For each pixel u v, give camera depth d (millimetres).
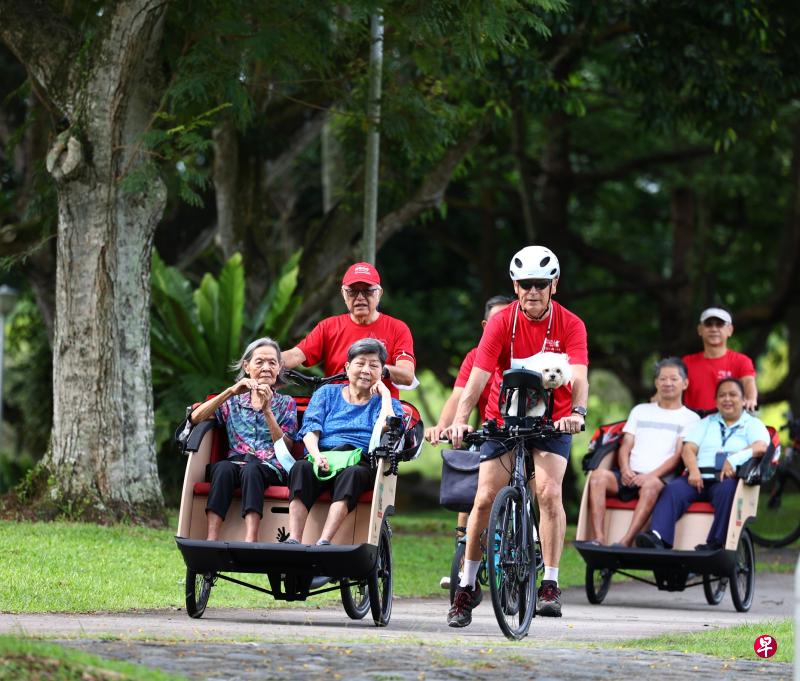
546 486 23812
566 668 17969
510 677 16953
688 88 58375
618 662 18969
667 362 34594
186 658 17391
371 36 46219
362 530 24469
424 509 93562
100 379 39312
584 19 52625
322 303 57969
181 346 53938
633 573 43062
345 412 25234
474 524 23656
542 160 85000
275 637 20359
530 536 23516
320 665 17266
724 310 36000
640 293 93438
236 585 31406
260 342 25484
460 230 89688
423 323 90000
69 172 38750
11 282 61250
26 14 39531
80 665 15469
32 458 72562
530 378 23000
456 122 51875
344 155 60031
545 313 24094
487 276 86312
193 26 39156
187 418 24953
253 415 25312
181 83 37906
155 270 54406
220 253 68438
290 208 76062
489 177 83688
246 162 60438
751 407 34312
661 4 52562
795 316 87875
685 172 83000
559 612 23969
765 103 55344
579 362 23891
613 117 79125
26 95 44375
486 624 26547
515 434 23047
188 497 24703
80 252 39375
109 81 38656
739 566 33281
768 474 32906
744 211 93250
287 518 24859
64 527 37156
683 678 17672
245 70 40406
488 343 24000
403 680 16344
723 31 53750
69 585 28672
